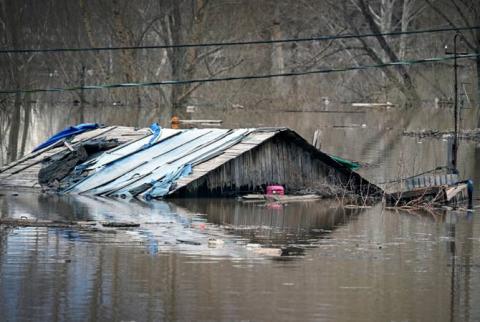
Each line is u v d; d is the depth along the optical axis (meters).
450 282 32.56
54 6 149.88
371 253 37.06
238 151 51.69
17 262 34.25
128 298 29.84
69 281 31.73
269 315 28.44
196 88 145.88
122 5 147.12
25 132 95.56
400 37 154.50
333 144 84.00
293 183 52.97
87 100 152.25
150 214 45.28
